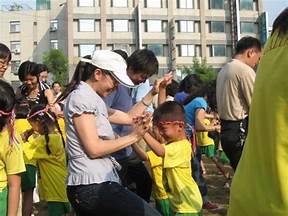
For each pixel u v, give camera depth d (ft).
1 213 10.69
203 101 19.60
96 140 10.07
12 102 10.79
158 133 13.78
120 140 10.23
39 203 21.62
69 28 161.27
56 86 29.37
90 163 10.19
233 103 15.37
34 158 16.88
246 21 170.09
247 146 6.66
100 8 162.61
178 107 13.73
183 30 166.20
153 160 14.78
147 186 14.60
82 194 10.19
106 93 10.78
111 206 10.16
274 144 6.14
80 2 162.30
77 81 10.76
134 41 164.04
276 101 6.12
